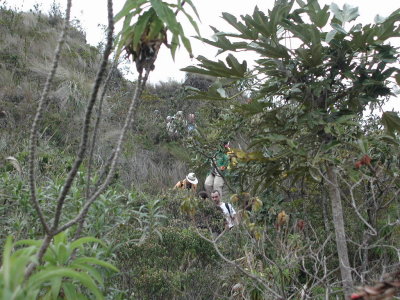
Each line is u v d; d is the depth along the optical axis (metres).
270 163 3.20
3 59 11.96
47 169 6.25
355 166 2.94
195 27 1.59
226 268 4.82
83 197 3.49
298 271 4.46
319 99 3.01
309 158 2.89
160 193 8.24
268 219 5.17
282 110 3.19
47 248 1.66
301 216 4.98
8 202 3.97
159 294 4.56
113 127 11.01
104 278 3.06
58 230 1.54
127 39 1.64
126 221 3.62
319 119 2.84
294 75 2.92
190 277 4.79
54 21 15.73
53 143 8.84
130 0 1.59
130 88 12.70
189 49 1.58
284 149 3.24
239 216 4.16
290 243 4.15
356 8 3.02
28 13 14.93
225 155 5.16
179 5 1.58
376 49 2.83
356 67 2.92
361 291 1.54
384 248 4.27
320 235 5.05
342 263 2.98
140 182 9.53
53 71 1.49
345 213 5.14
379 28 2.76
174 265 5.08
